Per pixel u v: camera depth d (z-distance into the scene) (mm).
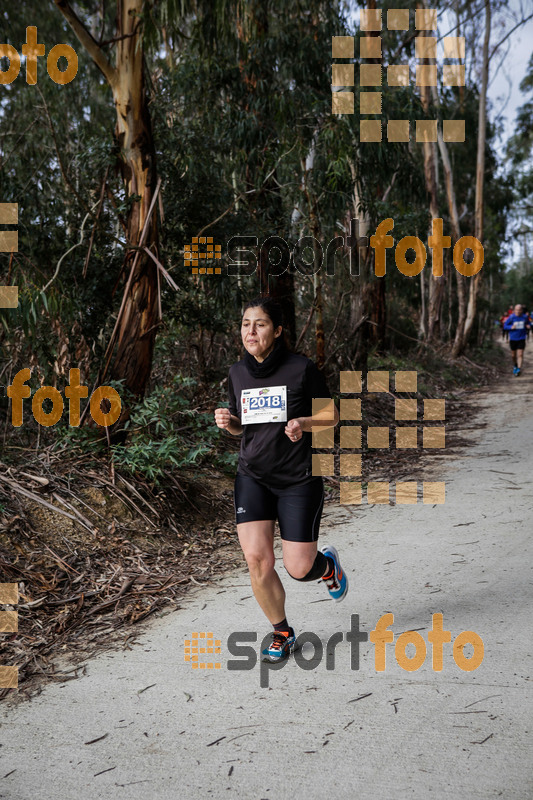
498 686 3002
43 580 4367
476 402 13719
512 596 3984
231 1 7383
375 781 2414
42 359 7094
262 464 3281
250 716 2896
